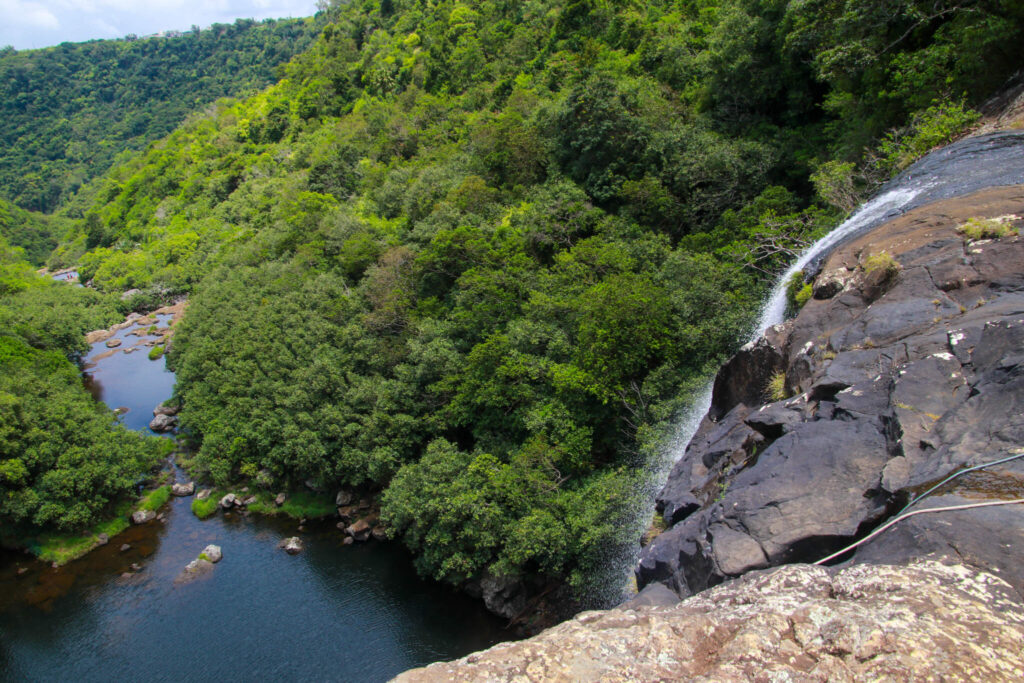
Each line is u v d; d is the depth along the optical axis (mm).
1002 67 20672
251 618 26359
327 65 113438
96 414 37750
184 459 41031
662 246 30250
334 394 34188
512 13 79938
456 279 35469
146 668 24078
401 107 80062
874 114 26000
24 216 137625
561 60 58094
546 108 45781
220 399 40406
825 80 30234
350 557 29859
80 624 26906
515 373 26172
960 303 10820
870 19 24016
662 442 20938
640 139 35656
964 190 15000
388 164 68375
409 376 31344
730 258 26141
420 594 26812
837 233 18344
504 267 31969
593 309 24891
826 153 31078
